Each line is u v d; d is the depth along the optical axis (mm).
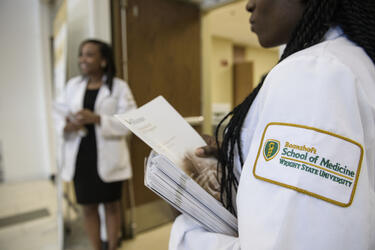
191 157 427
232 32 4938
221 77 5492
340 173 254
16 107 3326
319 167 255
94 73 1587
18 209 2521
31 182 3371
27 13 3301
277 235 252
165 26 2129
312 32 349
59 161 1812
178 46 2229
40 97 3455
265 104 308
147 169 379
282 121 283
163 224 2232
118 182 1577
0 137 3260
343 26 352
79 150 1504
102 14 1791
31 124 3424
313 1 336
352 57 312
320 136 260
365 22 345
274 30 389
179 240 406
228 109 3361
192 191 367
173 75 2211
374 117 285
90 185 1486
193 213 372
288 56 346
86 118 1419
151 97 2068
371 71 322
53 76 3449
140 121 442
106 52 1584
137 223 2080
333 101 268
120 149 1541
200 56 2414
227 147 420
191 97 2355
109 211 1626
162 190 355
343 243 245
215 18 4062
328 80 275
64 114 1506
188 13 2279
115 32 1849
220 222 383
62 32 2068
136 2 1943
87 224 1586
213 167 439
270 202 267
